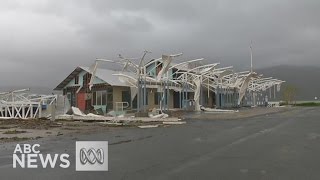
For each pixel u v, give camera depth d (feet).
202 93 144.97
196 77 125.08
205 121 71.92
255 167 23.62
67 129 56.90
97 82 114.73
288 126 55.67
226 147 33.24
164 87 110.01
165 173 22.18
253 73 155.53
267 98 204.23
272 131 47.98
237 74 159.12
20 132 51.57
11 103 100.07
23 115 99.09
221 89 152.76
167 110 103.91
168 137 42.57
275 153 29.37
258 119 75.15
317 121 66.49
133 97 107.96
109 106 111.65
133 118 77.20
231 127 55.88
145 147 33.91
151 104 116.37
